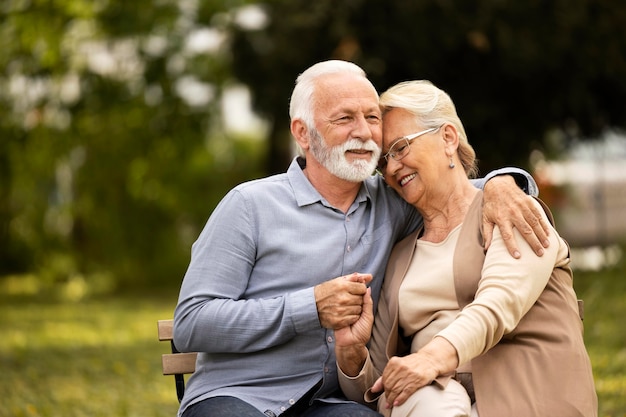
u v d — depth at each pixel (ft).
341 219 14.33
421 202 14.44
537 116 48.70
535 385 13.08
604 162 58.54
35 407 25.57
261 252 14.05
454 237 14.25
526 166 51.24
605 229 57.82
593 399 13.16
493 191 13.87
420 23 43.57
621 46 46.26
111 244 64.44
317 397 13.93
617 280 39.55
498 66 45.42
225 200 14.23
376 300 14.47
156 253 65.36
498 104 47.44
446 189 14.40
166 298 55.62
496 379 13.25
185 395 14.24
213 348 13.64
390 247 14.65
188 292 13.82
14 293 62.34
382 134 14.38
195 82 60.08
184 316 13.74
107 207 64.34
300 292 13.42
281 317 13.38
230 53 50.34
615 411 21.38
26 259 70.08
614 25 45.88
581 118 50.31
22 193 65.72
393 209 14.84
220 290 13.79
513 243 13.43
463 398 13.04
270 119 50.47
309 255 14.01
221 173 67.00
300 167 14.62
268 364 13.78
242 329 13.43
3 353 35.94
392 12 43.60
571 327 13.55
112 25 56.75
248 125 73.41
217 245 13.94
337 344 13.34
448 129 14.43
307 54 45.85
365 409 13.23
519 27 44.16
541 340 13.44
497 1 43.21
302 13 45.27
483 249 13.88
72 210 64.34
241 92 61.16
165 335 14.75
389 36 44.06
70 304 54.29
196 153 64.28
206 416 13.17
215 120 62.13
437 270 14.05
